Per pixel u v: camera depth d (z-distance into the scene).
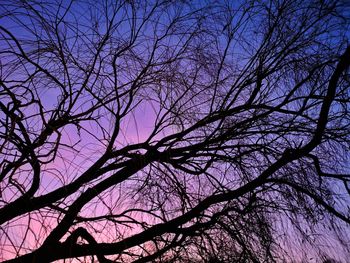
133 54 4.36
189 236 4.26
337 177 4.13
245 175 4.31
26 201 3.71
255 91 4.55
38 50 3.79
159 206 4.18
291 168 4.32
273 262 3.82
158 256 4.18
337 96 4.22
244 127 4.52
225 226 4.04
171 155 4.50
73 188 4.02
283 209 4.09
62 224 3.96
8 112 3.16
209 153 4.45
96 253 4.09
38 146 3.46
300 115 4.13
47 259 3.78
